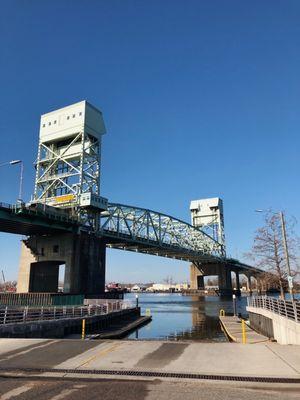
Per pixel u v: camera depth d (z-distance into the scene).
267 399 9.91
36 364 13.82
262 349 16.56
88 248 97.62
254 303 48.56
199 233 177.50
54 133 103.69
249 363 13.87
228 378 11.97
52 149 104.81
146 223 128.50
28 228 90.38
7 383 11.55
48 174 103.69
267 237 52.88
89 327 44.75
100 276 99.62
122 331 45.94
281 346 17.39
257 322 43.25
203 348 16.80
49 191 103.12
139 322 58.97
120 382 11.62
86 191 100.31
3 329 29.98
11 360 14.53
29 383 11.54
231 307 110.56
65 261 93.62
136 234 122.12
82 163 98.38
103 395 10.29
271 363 13.82
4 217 78.12
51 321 36.41
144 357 14.93
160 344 17.84
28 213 81.00
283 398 9.99
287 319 26.27
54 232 95.81
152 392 10.55
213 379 11.91
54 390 10.77
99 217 102.50
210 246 193.00
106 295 99.38
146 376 12.29
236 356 15.09
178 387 11.05
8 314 36.28
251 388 10.96
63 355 15.36
